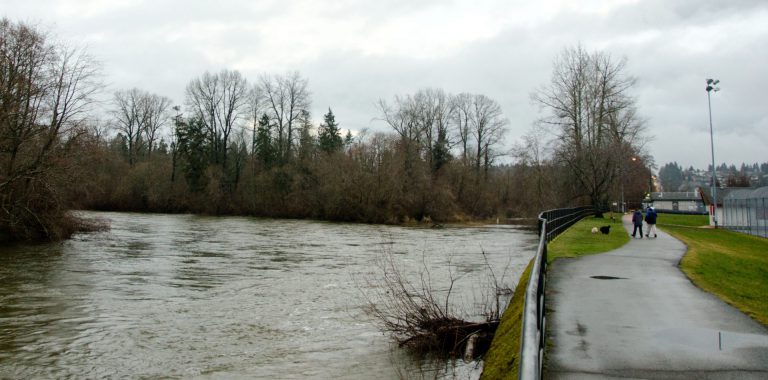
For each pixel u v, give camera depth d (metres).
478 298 14.48
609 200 59.75
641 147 55.25
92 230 35.25
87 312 13.28
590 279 12.17
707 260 16.80
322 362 9.68
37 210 30.23
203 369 9.32
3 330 11.59
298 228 47.41
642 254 17.58
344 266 21.66
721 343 6.93
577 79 47.00
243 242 32.44
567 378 5.62
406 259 24.25
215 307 13.98
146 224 47.94
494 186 80.44
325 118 81.62
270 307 13.99
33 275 18.67
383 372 9.12
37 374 9.02
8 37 27.77
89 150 30.95
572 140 46.91
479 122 82.31
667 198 100.94
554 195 55.06
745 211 38.28
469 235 42.09
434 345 10.26
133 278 18.33
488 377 7.01
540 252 7.02
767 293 11.27
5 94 27.05
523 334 3.14
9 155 28.36
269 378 8.90
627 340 7.08
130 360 9.77
